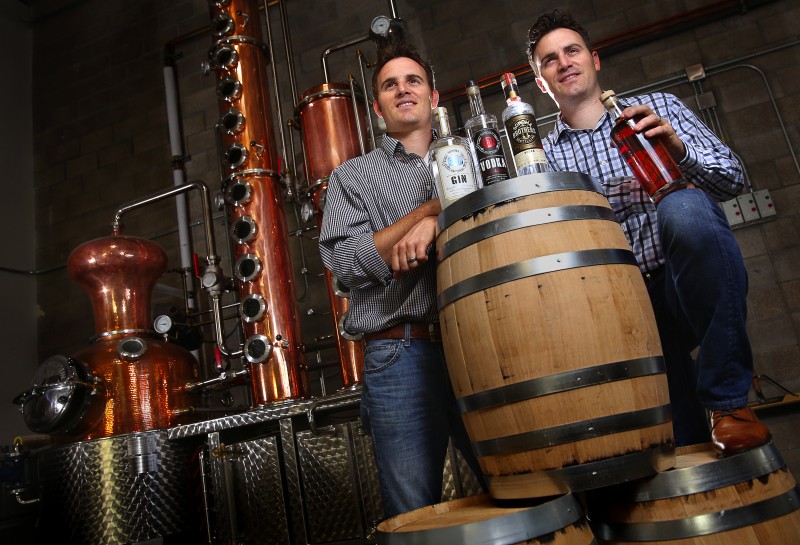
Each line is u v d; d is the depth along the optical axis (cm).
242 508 254
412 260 128
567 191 113
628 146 132
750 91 353
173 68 471
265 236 300
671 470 107
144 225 456
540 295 105
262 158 312
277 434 264
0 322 444
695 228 118
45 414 265
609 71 379
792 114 344
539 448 103
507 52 401
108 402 278
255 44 330
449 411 151
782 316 325
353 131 302
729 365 117
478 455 115
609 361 104
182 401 292
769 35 356
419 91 164
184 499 275
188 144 458
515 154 126
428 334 146
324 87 303
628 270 112
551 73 174
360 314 150
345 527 240
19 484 318
